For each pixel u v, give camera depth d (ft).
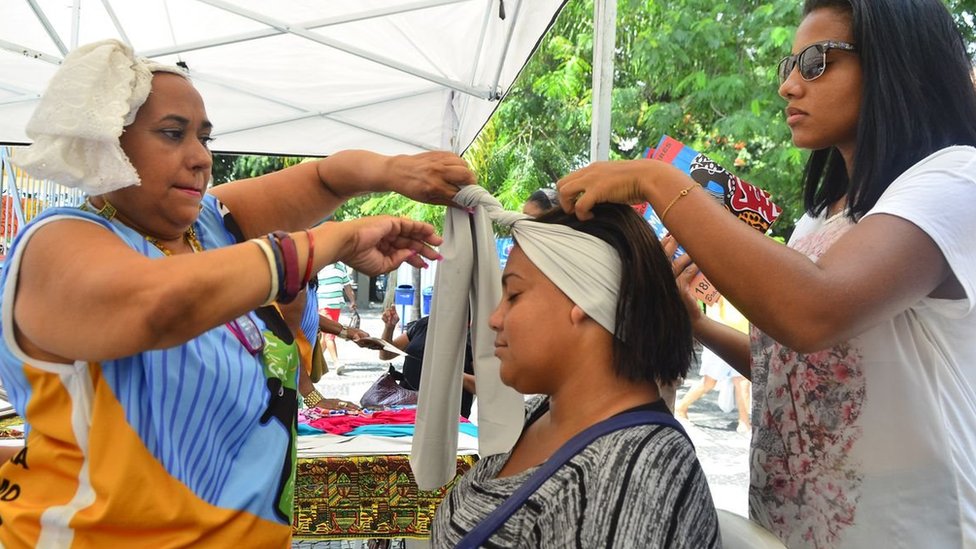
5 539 3.37
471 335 4.12
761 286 3.05
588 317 3.32
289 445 3.91
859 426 3.61
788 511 3.93
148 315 2.82
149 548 3.34
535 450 3.58
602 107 8.44
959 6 21.27
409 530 7.38
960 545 3.46
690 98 27.07
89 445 3.28
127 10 11.10
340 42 11.88
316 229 3.36
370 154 4.53
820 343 3.05
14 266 3.09
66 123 2.94
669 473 2.98
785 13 26.07
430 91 14.46
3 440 7.19
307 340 4.91
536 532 3.06
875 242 3.17
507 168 33.71
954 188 3.26
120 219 3.55
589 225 3.43
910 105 3.52
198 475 3.44
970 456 3.55
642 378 3.33
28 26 11.27
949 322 3.53
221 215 4.31
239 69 13.20
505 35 10.12
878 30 3.51
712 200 3.24
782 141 25.05
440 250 4.07
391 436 7.93
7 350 3.31
